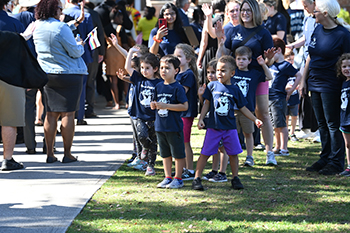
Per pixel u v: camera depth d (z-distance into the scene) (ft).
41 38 32.53
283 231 20.30
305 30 40.42
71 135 33.65
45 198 24.97
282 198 25.57
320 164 32.19
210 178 29.63
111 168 32.17
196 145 40.11
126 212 23.00
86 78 50.49
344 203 24.67
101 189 26.96
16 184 27.76
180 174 27.86
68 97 32.83
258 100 33.50
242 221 21.83
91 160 34.58
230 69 27.48
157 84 27.99
